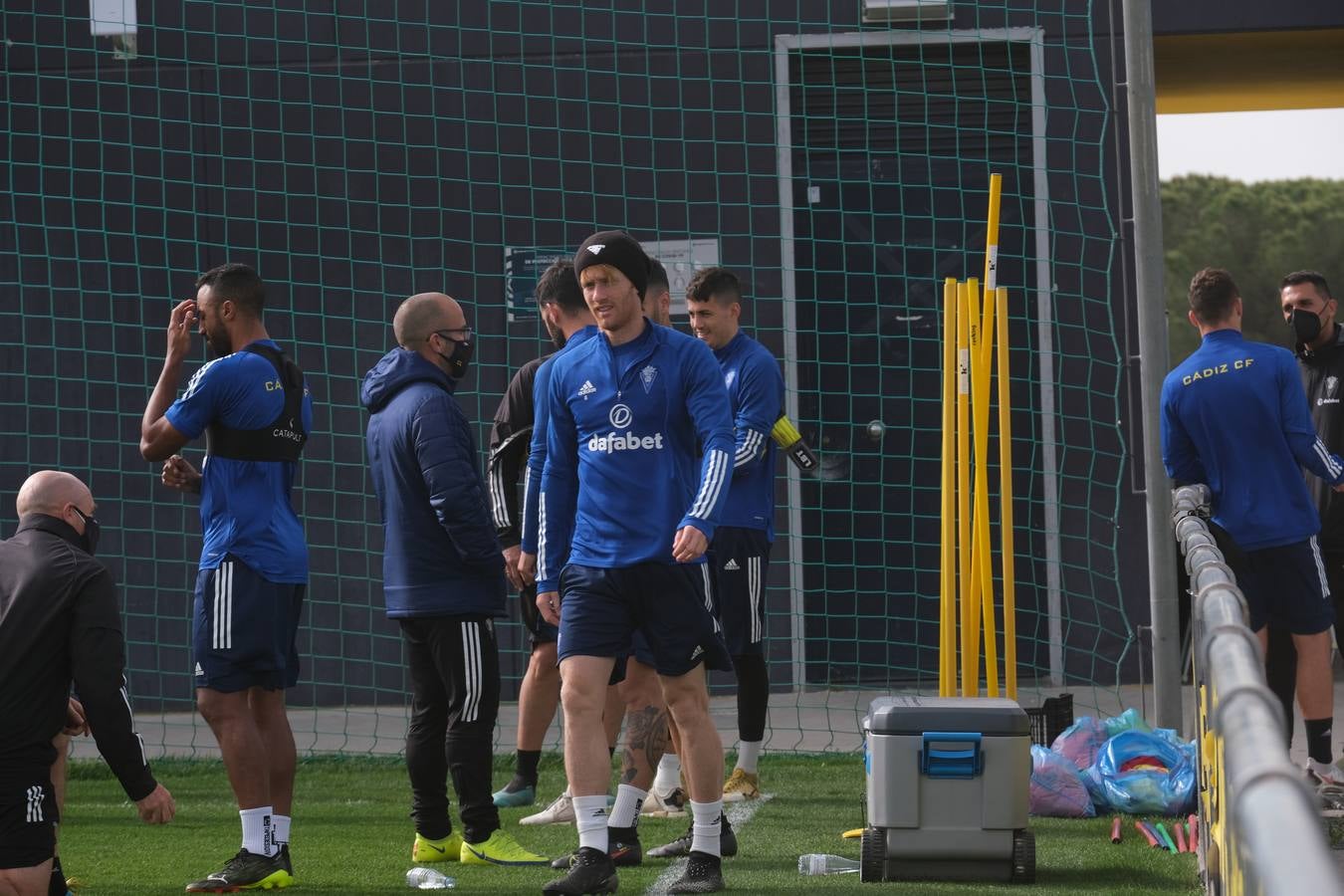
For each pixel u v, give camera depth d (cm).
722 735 2822
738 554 2072
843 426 3288
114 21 3291
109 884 1667
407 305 1752
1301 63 3641
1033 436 3200
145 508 3303
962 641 2191
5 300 3312
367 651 3272
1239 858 560
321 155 3294
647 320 1532
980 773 1576
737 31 3250
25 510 1372
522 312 3266
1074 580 3166
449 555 1702
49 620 1294
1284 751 480
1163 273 2398
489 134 3278
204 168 3303
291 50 3297
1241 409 2047
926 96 3256
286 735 1681
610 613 1502
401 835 1994
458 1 3278
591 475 1512
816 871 1647
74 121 3309
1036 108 3206
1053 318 3197
